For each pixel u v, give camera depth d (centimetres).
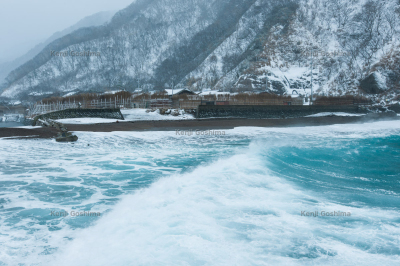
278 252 521
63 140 1945
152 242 546
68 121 3222
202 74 19662
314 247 543
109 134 2336
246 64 16788
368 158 1590
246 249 528
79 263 476
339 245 552
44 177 1087
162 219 656
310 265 480
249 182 995
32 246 537
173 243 543
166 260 484
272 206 759
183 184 962
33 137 2050
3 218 678
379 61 12350
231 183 975
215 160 1428
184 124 3303
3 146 1711
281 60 15600
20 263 478
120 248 525
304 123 4072
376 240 575
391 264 484
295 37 16825
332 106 5588
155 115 4066
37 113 5156
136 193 873
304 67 14600
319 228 627
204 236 574
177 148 1855
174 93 7069
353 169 1292
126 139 2175
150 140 2175
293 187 958
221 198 812
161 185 954
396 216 709
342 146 2080
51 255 504
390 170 1277
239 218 670
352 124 4269
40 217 685
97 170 1215
